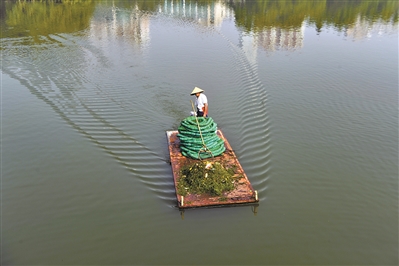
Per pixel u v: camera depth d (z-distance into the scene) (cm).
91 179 1003
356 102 1466
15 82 1666
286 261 737
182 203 846
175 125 1287
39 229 834
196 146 1019
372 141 1182
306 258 746
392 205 900
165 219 847
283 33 2625
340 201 912
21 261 749
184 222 837
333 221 845
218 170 919
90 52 2119
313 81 1686
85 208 895
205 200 861
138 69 1839
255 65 1908
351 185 972
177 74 1766
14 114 1366
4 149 1150
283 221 841
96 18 3094
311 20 3098
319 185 970
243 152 1112
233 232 809
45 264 741
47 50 2141
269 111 1380
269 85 1634
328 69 1850
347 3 3947
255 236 798
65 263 743
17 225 848
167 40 2417
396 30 2714
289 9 3600
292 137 1202
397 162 1072
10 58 1984
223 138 1139
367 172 1027
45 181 1000
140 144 1164
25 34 2525
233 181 925
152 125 1284
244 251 760
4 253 769
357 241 791
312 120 1317
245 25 2888
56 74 1761
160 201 908
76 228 832
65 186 977
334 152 1123
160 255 753
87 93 1545
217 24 2925
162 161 1074
